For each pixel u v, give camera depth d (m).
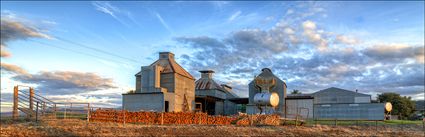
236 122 47.25
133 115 41.09
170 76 61.41
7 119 34.16
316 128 39.28
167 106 58.69
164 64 64.00
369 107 73.50
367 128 43.25
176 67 64.25
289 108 75.38
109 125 32.03
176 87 61.28
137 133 27.06
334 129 38.72
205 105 71.50
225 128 33.66
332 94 83.75
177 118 43.41
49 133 24.61
